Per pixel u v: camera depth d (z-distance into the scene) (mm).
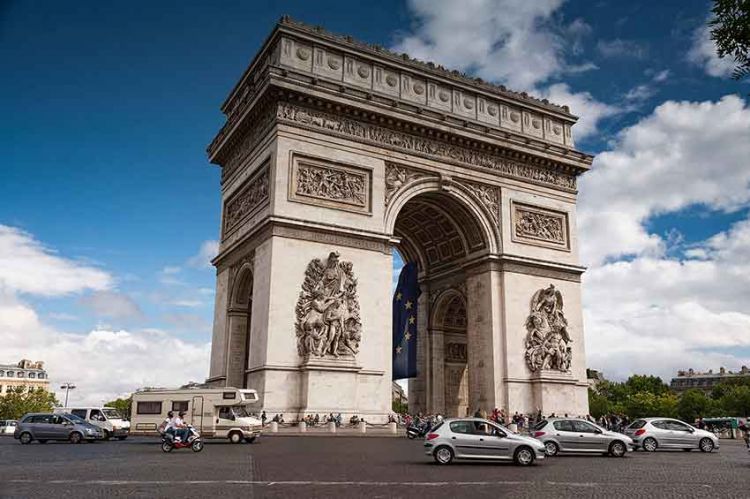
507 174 82750
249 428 55688
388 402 68125
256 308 67312
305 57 72438
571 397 78438
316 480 27969
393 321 88000
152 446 55656
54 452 47594
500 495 24125
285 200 67062
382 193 72812
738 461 43656
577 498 23578
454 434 38156
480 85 83375
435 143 78125
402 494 23906
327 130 71000
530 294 80312
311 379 63188
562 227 85938
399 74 78125
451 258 87875
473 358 80125
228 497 22516
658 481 29688
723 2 17531
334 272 67188
